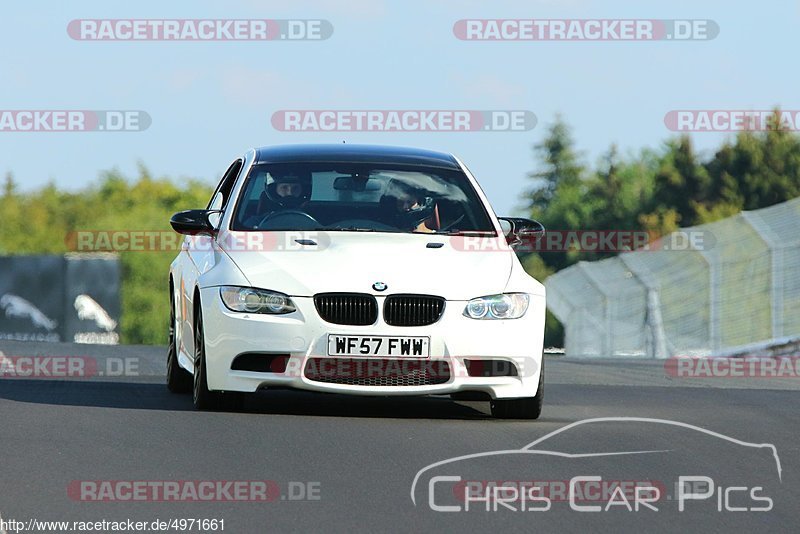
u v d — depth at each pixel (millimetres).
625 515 18797
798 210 71562
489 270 29875
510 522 18203
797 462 23438
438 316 28906
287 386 28766
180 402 31547
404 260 29641
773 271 72438
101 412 28516
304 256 29719
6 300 182625
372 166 33281
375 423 27328
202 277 30109
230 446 23906
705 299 77625
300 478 20984
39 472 21188
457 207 32312
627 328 85625
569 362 55438
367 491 20078
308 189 32250
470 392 31578
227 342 28906
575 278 92438
